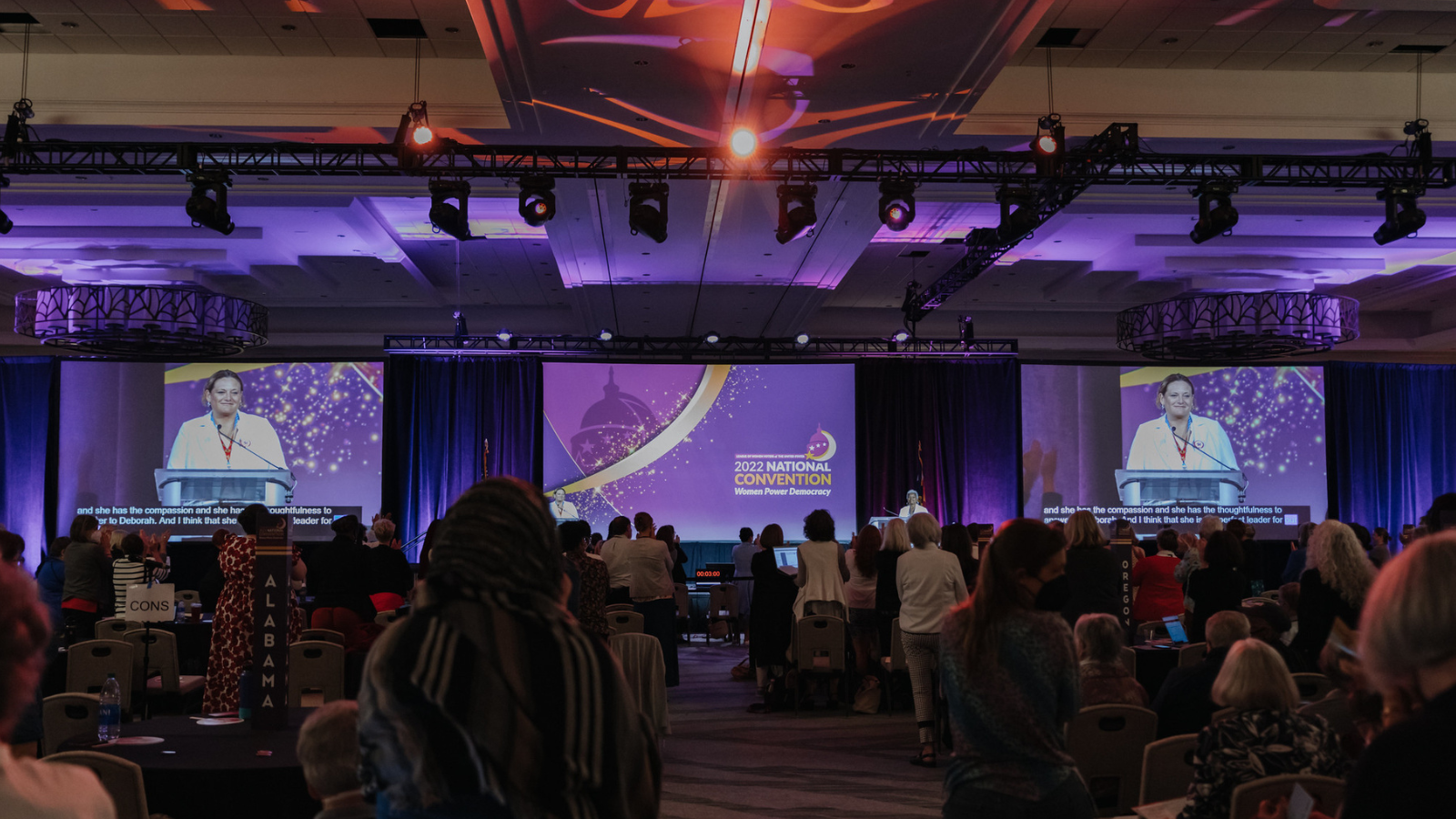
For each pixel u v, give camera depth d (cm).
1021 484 1680
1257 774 273
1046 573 261
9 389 1636
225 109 868
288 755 359
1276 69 902
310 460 1612
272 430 1609
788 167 911
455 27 815
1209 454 1703
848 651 902
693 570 1667
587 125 874
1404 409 1803
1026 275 1566
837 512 1688
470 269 1527
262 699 405
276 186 1068
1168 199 1098
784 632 870
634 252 1281
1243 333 1376
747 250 1272
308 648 589
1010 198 952
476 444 1681
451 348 1641
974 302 1738
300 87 871
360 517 1616
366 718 146
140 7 780
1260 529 1698
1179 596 722
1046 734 252
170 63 869
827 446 1695
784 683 891
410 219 1268
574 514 1673
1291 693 282
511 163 928
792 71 771
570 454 1683
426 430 1677
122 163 876
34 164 890
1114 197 1092
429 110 873
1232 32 825
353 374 1634
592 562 697
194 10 785
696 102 829
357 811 254
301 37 835
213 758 354
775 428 1697
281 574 409
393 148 887
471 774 138
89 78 864
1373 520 1766
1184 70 900
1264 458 1709
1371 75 910
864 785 616
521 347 1683
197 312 1355
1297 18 800
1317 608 466
